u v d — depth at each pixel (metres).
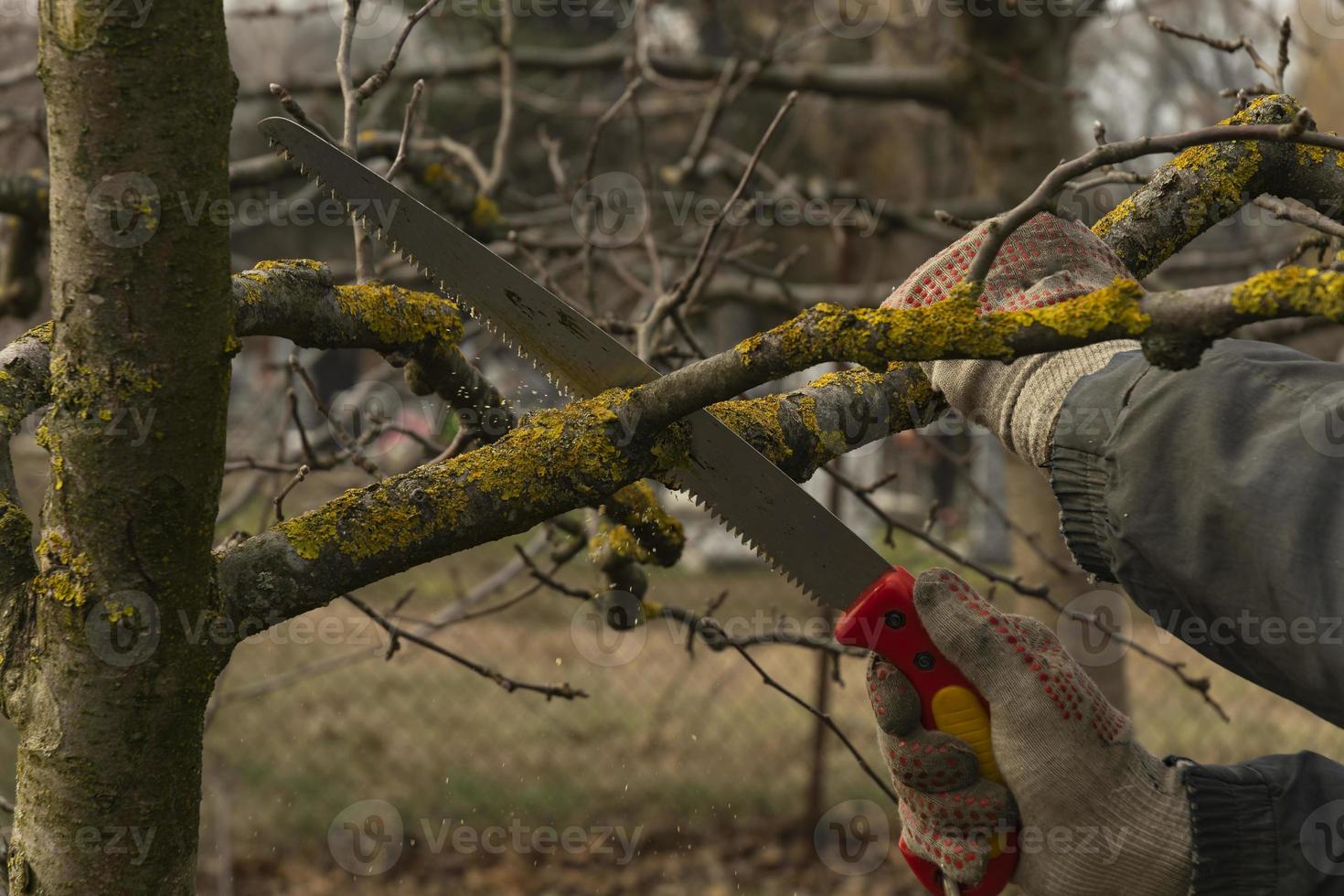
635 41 4.71
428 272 1.19
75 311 0.97
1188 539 0.92
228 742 6.25
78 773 1.07
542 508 1.10
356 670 7.33
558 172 3.07
